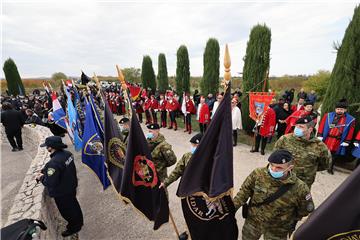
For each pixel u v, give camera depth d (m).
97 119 4.25
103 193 4.86
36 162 4.83
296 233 1.10
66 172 3.21
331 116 4.95
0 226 3.91
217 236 2.37
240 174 5.32
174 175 2.96
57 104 6.77
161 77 18.25
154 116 11.37
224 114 1.90
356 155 4.64
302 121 2.73
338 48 5.70
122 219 3.91
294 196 2.05
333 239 1.00
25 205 3.08
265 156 6.51
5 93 28.11
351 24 5.29
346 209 0.98
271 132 6.34
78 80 6.59
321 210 1.04
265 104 6.27
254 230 2.33
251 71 8.58
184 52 15.47
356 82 5.27
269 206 2.14
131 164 2.64
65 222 3.97
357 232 0.96
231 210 2.27
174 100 10.25
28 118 9.81
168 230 3.56
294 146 2.87
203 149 2.03
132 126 2.60
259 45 8.32
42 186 3.61
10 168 6.82
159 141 3.48
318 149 2.76
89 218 3.98
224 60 1.80
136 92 12.37
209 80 13.24
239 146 7.54
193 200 2.37
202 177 2.06
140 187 2.75
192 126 11.17
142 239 3.38
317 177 5.05
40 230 2.53
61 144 3.26
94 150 4.16
